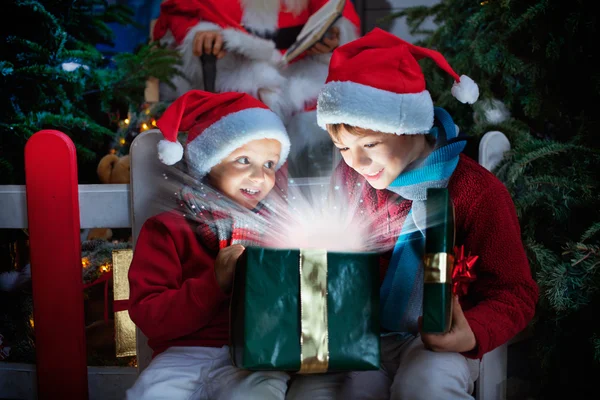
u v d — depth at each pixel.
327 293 1.14
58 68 1.94
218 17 2.35
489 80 1.83
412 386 1.16
